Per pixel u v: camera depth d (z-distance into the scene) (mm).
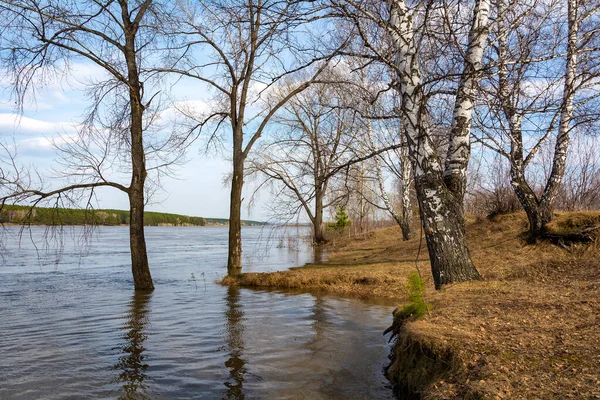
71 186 12992
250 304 11641
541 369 4152
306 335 8117
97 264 24062
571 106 11922
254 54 18047
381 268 15641
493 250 14102
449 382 4477
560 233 12906
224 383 5672
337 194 24516
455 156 8609
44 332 8727
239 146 18922
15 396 5316
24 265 23312
